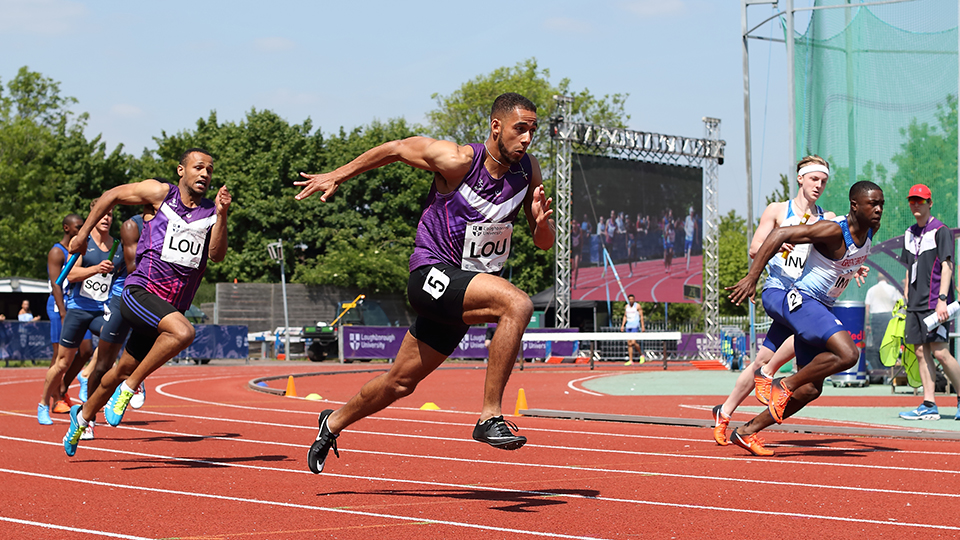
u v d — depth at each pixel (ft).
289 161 147.33
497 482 15.85
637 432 24.11
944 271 25.58
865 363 43.96
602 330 95.91
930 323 25.44
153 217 18.37
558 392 42.42
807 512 13.00
